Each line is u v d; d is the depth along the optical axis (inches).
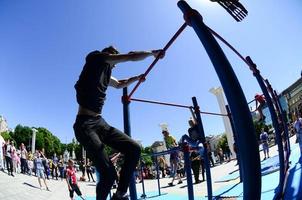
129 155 88.4
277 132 157.8
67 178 378.0
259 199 54.5
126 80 118.6
